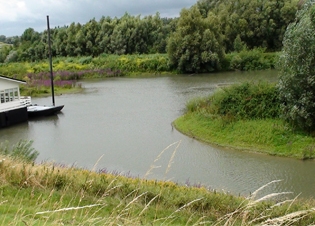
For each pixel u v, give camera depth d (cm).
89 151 2303
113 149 2325
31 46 9356
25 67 7288
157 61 7288
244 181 1734
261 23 8019
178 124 2827
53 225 632
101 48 8794
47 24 3769
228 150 2233
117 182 1118
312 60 2159
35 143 2548
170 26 9306
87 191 1062
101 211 905
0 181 1041
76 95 4678
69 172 1198
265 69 7044
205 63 7025
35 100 4356
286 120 2339
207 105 2953
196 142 2416
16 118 3184
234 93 2662
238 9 8406
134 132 2731
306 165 1942
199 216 981
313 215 938
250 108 2539
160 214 958
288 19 8038
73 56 8769
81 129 2902
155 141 2469
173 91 4653
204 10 9744
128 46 8681
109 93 4741
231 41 8131
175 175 1831
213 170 1897
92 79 6656
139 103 3903
